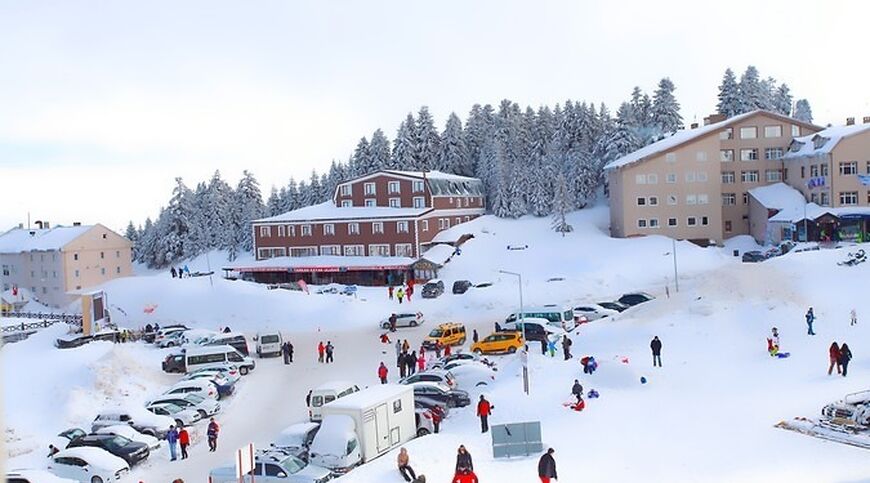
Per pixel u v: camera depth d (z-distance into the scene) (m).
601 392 34.06
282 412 39.84
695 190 90.00
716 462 23.39
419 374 39.56
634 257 80.88
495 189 107.06
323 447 27.70
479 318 63.00
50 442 35.81
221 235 129.25
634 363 38.66
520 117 126.69
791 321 42.59
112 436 32.66
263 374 49.03
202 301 72.81
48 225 97.00
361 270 87.31
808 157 85.81
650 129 116.62
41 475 26.17
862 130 80.12
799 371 34.97
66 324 63.75
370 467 25.59
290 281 91.56
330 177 130.25
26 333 64.50
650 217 89.81
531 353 43.41
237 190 131.25
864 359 35.78
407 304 68.62
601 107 119.75
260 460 26.50
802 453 23.44
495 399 34.53
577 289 70.06
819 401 29.25
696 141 89.50
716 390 33.28
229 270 92.44
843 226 79.31
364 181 98.25
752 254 77.00
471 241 92.25
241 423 38.28
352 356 52.44
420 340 55.91
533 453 26.20
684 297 48.62
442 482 23.83
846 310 43.19
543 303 66.25
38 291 88.25
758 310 44.25
